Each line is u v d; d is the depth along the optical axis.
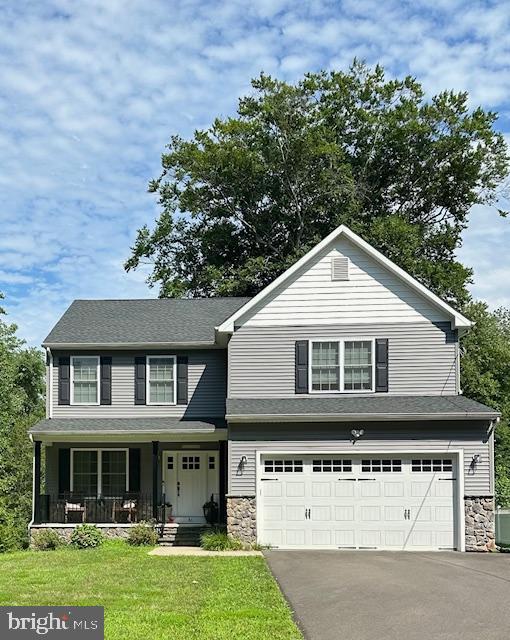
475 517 22.78
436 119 42.97
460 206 45.25
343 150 44.56
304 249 41.44
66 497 26.48
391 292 24.75
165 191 45.75
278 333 24.86
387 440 23.22
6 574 17.92
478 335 42.22
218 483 27.03
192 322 28.94
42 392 56.06
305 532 23.17
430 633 12.21
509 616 13.34
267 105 42.09
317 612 13.65
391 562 19.67
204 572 17.94
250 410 23.47
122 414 27.52
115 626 12.50
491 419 22.88
